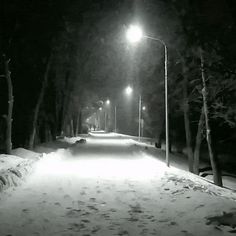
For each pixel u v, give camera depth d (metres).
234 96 19.70
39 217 9.12
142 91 40.53
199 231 7.84
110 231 8.02
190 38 18.45
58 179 15.32
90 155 28.41
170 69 26.77
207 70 18.86
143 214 9.52
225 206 9.37
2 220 8.77
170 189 12.73
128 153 30.92
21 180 13.80
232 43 16.16
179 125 42.28
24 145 28.06
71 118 54.00
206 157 41.88
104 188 13.38
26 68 25.20
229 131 26.67
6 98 27.22
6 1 19.91
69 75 40.59
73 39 31.64
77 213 9.57
